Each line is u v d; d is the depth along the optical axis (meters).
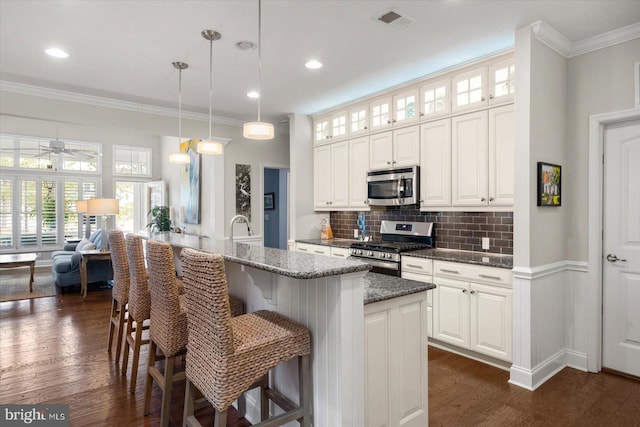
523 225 2.72
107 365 3.09
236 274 2.58
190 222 6.85
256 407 2.26
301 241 4.91
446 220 3.92
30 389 2.68
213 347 1.53
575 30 2.75
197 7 2.44
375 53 3.16
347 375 1.63
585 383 2.76
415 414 2.05
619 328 2.90
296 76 3.70
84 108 4.29
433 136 3.64
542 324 2.81
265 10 2.48
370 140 4.30
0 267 5.50
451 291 3.23
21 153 7.82
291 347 1.69
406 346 2.00
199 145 3.11
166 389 2.08
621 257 2.88
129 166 8.95
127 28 2.71
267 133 2.47
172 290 2.06
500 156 3.12
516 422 2.27
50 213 8.13
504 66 3.10
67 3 2.37
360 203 4.44
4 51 3.08
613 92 2.81
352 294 1.64
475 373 2.91
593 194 2.92
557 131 2.95
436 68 3.51
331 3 2.40
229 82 3.87
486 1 2.37
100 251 5.68
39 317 4.46
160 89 4.07
